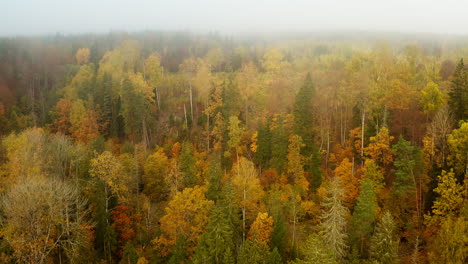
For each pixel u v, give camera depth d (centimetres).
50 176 4503
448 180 3394
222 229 3509
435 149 3981
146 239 4325
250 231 3866
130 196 4953
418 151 3834
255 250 3331
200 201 4078
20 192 3425
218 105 6881
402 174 3766
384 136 4353
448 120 3969
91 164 4500
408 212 3956
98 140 5934
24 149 4791
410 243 3684
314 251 2727
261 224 3800
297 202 4347
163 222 4109
